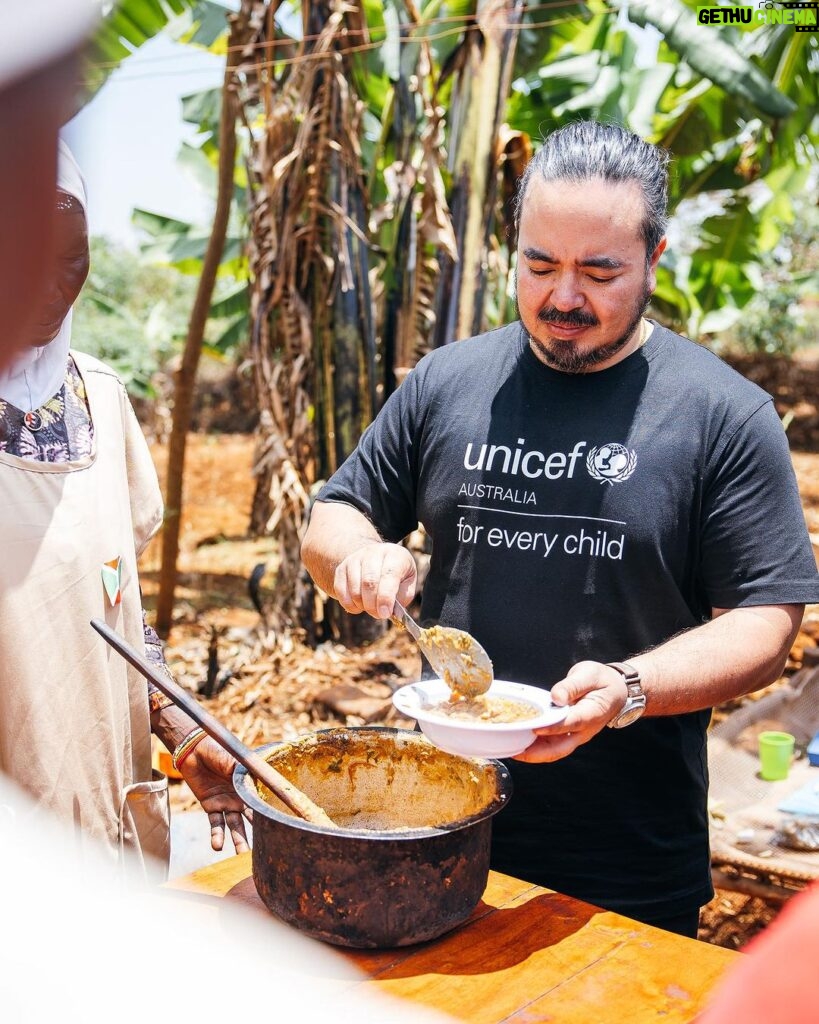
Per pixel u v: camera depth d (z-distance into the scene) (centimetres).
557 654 188
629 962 137
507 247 574
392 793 170
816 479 1194
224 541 949
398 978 132
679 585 186
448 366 208
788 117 465
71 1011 78
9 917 77
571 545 186
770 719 365
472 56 504
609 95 632
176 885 157
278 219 551
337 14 512
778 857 275
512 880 162
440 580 203
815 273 1420
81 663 170
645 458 183
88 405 183
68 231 140
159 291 1652
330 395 578
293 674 546
